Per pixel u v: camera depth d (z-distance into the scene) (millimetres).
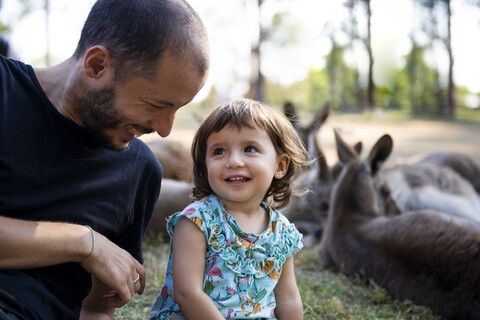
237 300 2152
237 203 2281
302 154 2582
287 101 6492
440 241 3613
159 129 2078
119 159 2250
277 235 2303
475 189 7836
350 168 4836
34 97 2045
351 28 40062
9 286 1850
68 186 2068
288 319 2346
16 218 1947
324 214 5797
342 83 46219
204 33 2037
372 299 3682
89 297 2314
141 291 2207
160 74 1927
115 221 2229
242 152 2236
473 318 3293
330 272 4441
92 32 2002
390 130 22172
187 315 2086
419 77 42938
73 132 2082
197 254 2156
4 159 1924
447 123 26422
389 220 4152
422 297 3576
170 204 5125
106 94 1973
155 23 1899
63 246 1863
